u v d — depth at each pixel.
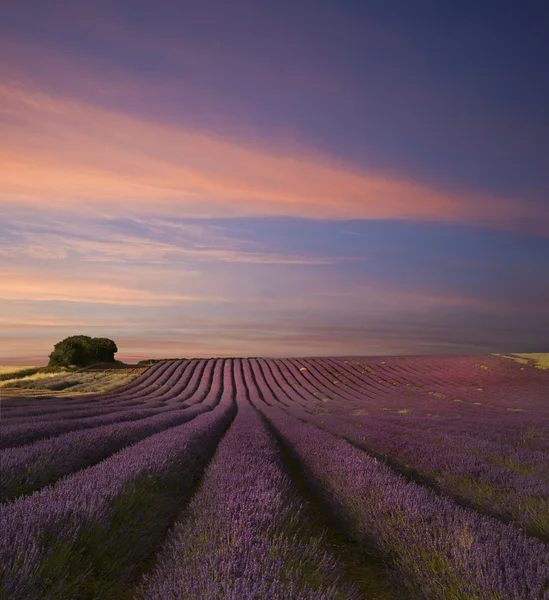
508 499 5.52
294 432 13.41
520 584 2.84
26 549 3.09
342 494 5.86
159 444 8.86
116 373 56.78
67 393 39.25
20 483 6.07
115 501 4.68
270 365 67.44
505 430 14.70
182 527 4.23
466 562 3.15
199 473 8.79
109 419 15.98
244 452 8.41
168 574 3.07
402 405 36.41
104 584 3.41
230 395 45.91
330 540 5.20
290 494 5.81
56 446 8.16
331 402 41.59
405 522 4.30
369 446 11.04
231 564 2.98
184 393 45.84
